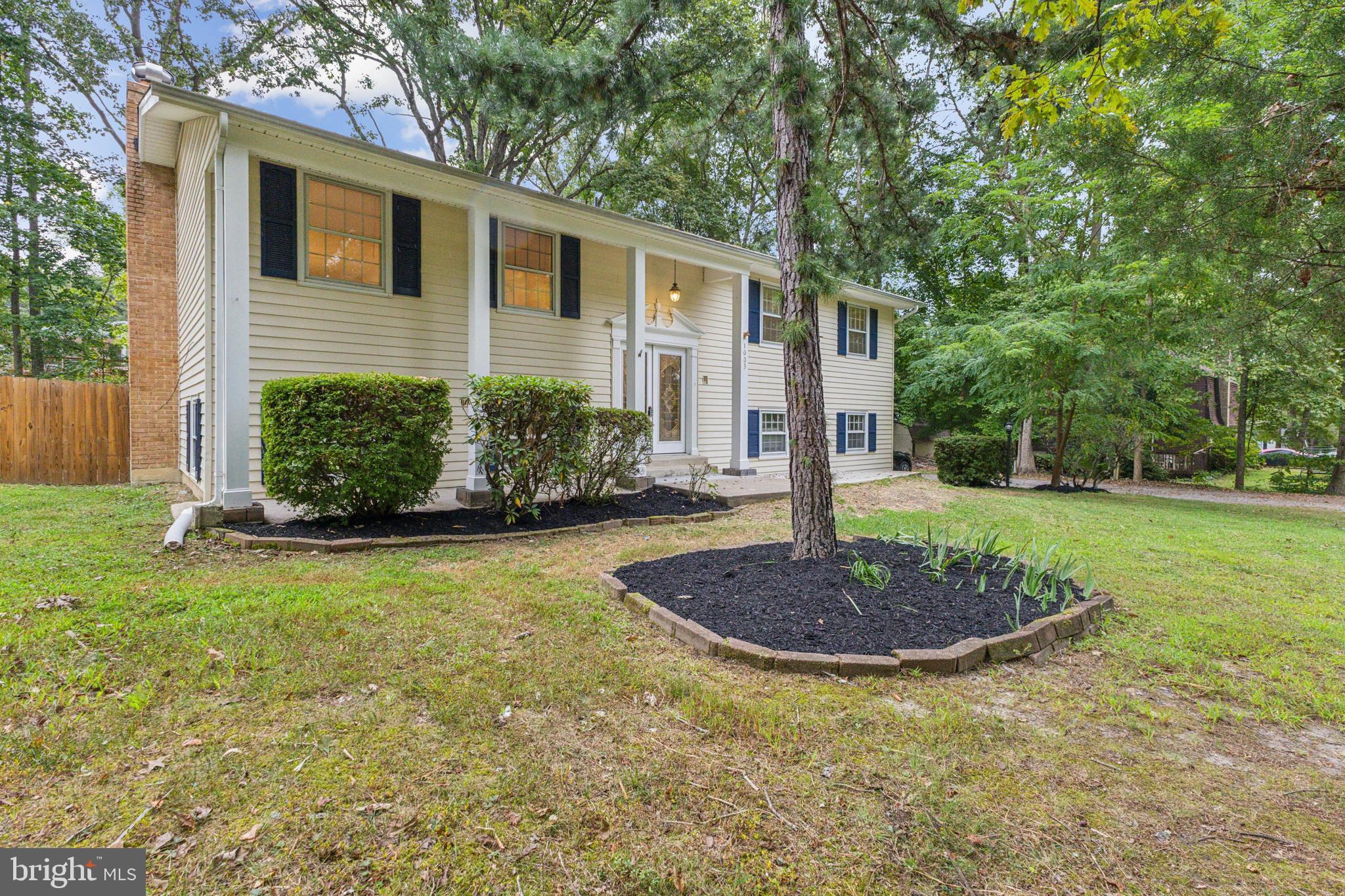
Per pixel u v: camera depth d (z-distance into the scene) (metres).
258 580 4.10
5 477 9.39
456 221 8.08
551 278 9.02
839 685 2.79
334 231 7.02
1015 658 3.16
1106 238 11.60
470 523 6.34
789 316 4.60
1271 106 4.92
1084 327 11.03
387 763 2.06
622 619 3.60
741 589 3.90
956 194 13.98
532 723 2.36
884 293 14.45
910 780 2.07
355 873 1.59
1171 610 4.12
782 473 12.98
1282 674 3.06
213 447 6.47
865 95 5.09
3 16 12.60
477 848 1.70
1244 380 14.18
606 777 2.03
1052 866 1.69
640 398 10.22
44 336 14.02
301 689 2.53
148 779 1.93
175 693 2.46
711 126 6.09
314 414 5.44
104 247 14.59
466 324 8.16
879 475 14.10
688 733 2.34
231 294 5.76
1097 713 2.62
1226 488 14.32
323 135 5.99
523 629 3.35
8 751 2.02
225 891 1.52
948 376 15.41
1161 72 5.38
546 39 14.19
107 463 10.14
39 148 13.24
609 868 1.64
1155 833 1.85
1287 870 1.70
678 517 7.24
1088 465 12.86
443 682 2.65
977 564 4.41
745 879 1.62
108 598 3.50
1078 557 5.68
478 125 16.27
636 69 5.92
